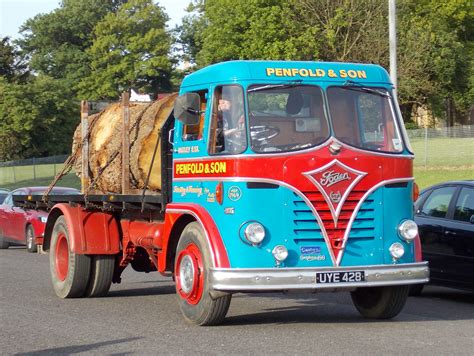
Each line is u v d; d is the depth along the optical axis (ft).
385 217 29.76
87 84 250.98
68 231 38.83
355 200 29.30
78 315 34.09
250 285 27.63
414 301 39.70
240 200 28.30
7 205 73.31
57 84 213.66
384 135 30.37
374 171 29.63
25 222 68.64
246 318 32.76
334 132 29.45
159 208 33.81
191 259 29.94
